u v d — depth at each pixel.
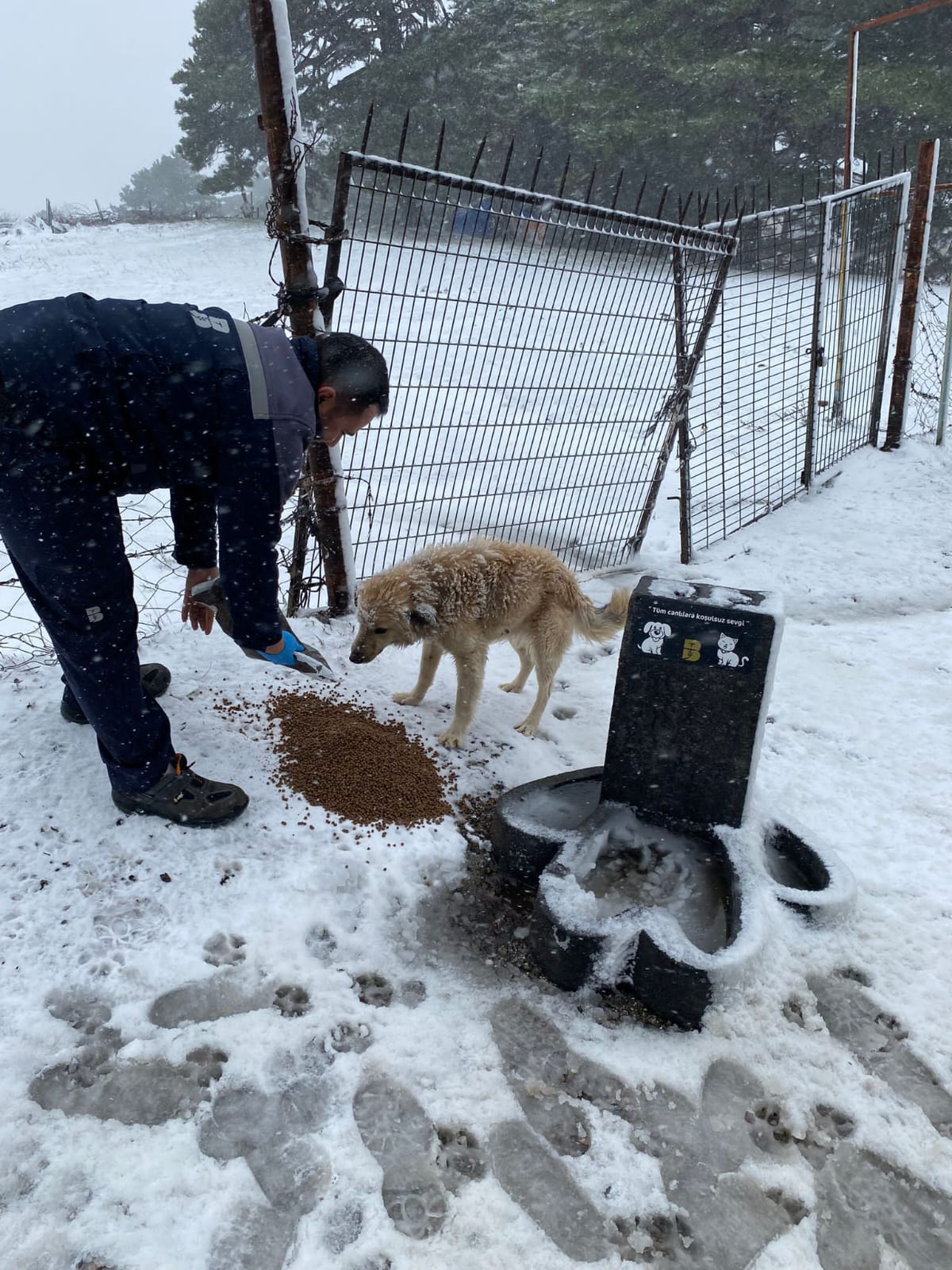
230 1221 1.98
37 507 2.49
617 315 5.73
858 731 4.45
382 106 26.80
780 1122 2.40
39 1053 2.31
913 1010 2.79
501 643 5.39
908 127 21.64
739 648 2.99
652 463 6.62
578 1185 2.16
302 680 4.18
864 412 9.06
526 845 3.15
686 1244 2.06
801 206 7.00
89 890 2.84
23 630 4.57
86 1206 1.97
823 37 22.02
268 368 2.53
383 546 5.89
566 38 24.42
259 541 2.68
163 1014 2.48
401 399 8.55
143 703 2.98
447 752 3.91
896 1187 2.25
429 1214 2.05
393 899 3.05
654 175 24.44
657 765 3.22
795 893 3.03
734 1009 2.68
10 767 3.32
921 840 3.63
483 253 4.70
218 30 30.89
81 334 2.38
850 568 6.55
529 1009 2.69
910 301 8.12
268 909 2.87
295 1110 2.26
